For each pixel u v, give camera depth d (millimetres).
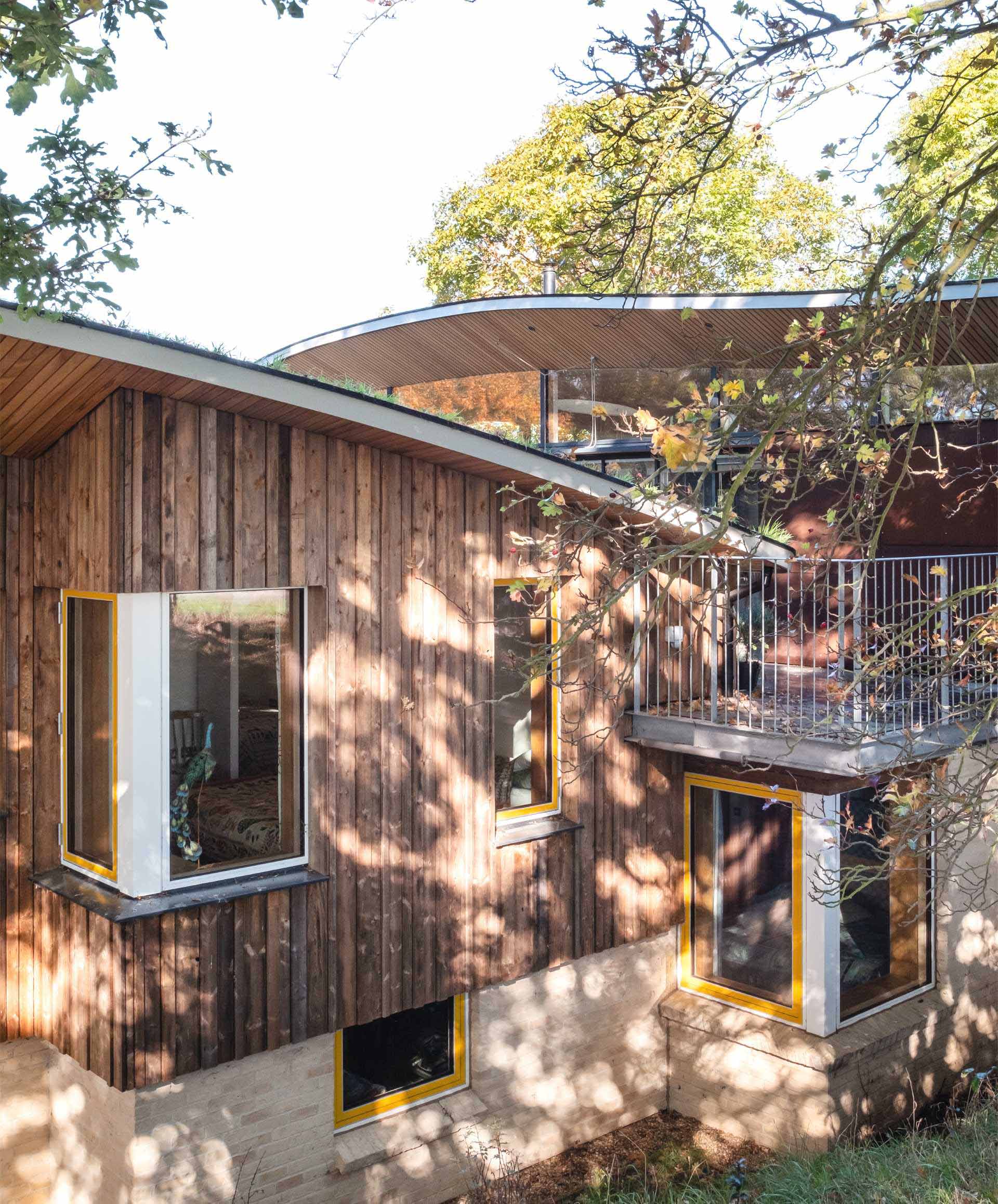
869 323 4816
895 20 4312
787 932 9461
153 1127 7250
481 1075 8898
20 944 7766
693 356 12391
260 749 7688
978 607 11734
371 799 8031
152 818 7168
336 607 7797
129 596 7035
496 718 8961
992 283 9422
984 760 6320
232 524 7242
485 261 21609
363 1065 8414
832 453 5945
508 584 8984
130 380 6508
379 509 8031
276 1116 7785
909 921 10023
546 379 13828
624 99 5207
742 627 10727
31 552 7723
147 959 7031
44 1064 8109
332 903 7848
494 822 8805
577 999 9508
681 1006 9977
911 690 8828
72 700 7746
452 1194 8641
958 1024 10242
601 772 9500
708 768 9945
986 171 4488
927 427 11938
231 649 7512
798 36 4590
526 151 21062
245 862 7625
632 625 9711
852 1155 7781
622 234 5664
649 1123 9891
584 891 9383
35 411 6781
